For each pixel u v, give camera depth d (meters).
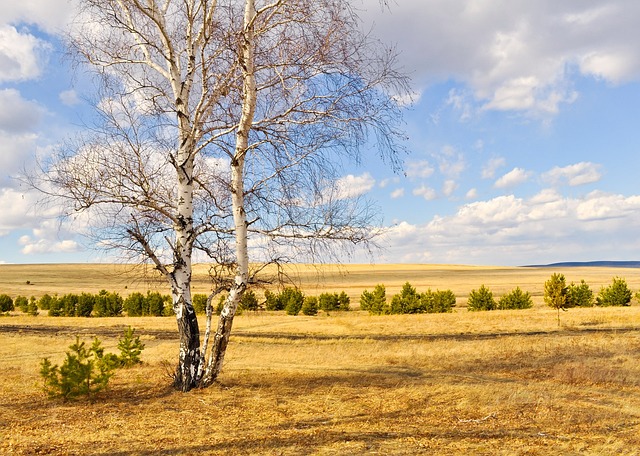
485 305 44.47
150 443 7.72
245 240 11.76
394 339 25.42
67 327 34.53
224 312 11.89
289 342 25.09
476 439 8.09
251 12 11.10
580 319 29.55
